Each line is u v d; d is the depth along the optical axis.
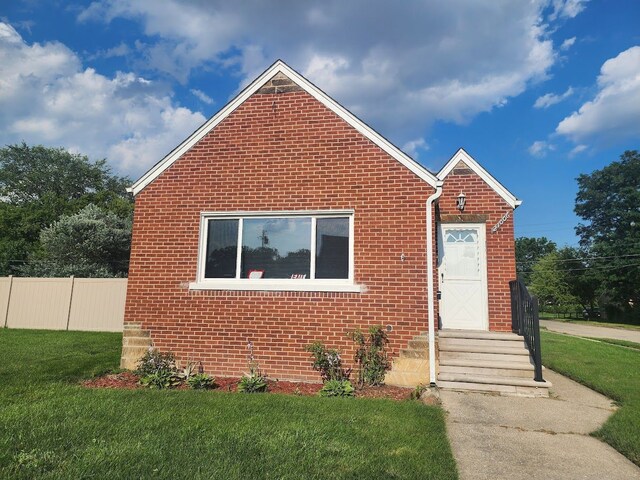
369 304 7.59
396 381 7.34
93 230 24.47
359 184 7.97
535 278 50.94
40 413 5.16
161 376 7.18
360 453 4.14
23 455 3.84
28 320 16.58
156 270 8.38
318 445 4.30
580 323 38.72
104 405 5.55
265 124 8.49
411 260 7.59
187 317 8.14
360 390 6.98
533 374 7.37
